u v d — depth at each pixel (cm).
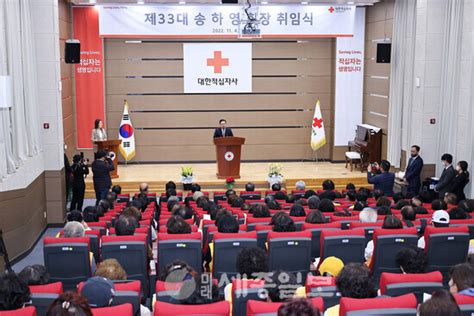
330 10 1527
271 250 577
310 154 1733
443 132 1239
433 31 1250
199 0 1495
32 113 1077
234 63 1675
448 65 1213
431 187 1208
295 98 1708
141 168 1634
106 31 1509
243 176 1502
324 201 836
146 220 769
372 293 375
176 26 1511
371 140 1555
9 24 923
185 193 1384
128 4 1502
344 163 1702
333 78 1694
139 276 597
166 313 341
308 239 580
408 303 348
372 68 1627
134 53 1656
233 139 1421
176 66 1672
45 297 393
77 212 745
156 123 1689
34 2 1137
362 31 1658
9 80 852
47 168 1181
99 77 1616
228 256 578
